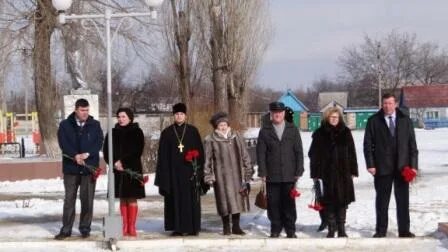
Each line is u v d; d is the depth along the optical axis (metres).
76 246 15.09
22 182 31.86
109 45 16.11
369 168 15.27
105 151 16.36
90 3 35.09
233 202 15.93
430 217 18.45
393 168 15.15
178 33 42.66
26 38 35.91
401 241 14.91
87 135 15.81
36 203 23.33
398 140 15.09
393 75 144.62
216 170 16.02
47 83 36.62
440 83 149.12
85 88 34.19
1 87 36.62
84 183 15.89
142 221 18.92
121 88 86.12
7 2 35.41
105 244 15.05
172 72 43.28
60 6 16.20
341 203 15.27
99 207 21.94
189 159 15.84
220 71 43.31
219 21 43.25
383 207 15.30
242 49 43.88
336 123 15.42
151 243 15.01
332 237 15.28
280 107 15.45
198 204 16.14
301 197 24.20
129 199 16.25
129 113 16.31
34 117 67.12
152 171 35.03
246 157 16.17
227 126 16.19
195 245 15.05
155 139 35.91
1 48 35.59
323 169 15.30
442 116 124.31
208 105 42.25
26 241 15.39
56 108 37.56
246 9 43.88
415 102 126.12
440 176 32.81
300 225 17.66
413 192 25.31
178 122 16.22
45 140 37.09
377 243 14.88
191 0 42.81
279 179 15.41
